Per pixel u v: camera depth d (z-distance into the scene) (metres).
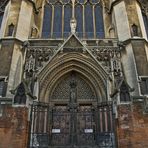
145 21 22.38
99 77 17.67
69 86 18.36
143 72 17.00
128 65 17.89
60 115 15.01
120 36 19.58
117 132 11.95
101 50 18.92
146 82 16.70
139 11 21.02
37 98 16.55
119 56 18.61
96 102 17.42
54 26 21.89
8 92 16.23
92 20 22.34
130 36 18.91
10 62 17.42
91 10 22.97
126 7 20.64
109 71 17.78
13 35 18.89
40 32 21.39
